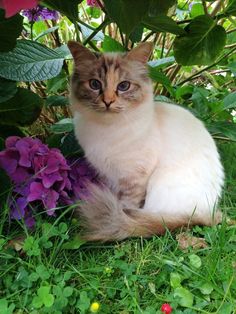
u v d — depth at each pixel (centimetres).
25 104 52
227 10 57
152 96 50
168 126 50
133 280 38
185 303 36
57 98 59
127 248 43
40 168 47
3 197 45
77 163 53
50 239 44
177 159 49
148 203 49
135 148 48
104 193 46
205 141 51
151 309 35
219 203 51
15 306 36
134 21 47
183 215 46
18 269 39
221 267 39
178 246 43
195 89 67
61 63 50
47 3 52
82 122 49
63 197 48
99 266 40
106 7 47
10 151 48
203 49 58
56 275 38
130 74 47
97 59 47
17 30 46
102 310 35
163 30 54
